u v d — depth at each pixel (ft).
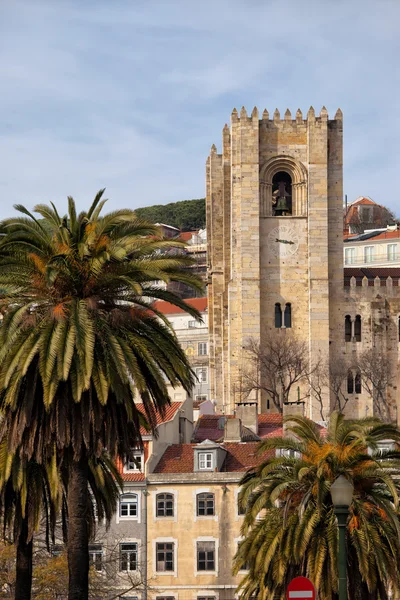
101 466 289.94
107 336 242.17
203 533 406.00
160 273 244.42
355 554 280.92
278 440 292.61
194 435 466.29
